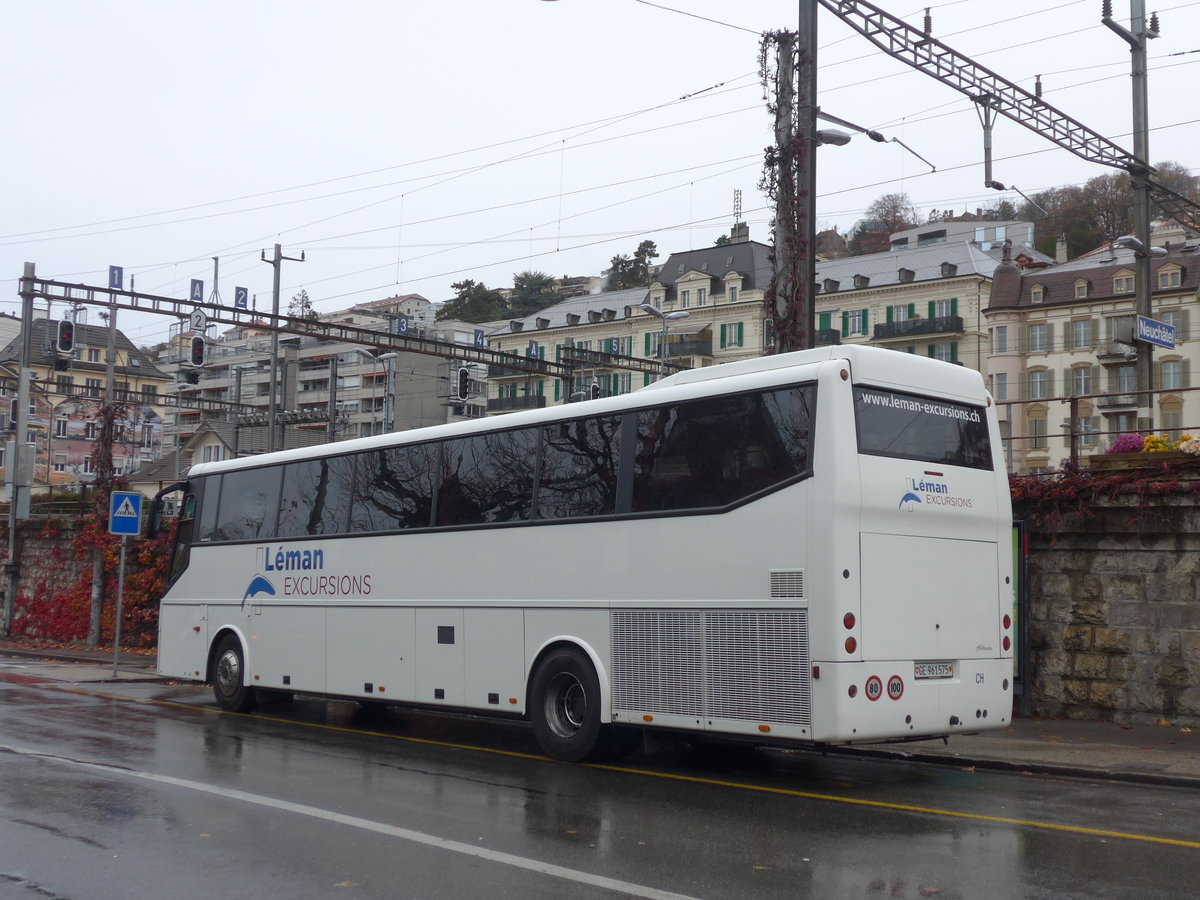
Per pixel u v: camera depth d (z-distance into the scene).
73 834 8.55
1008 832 8.73
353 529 15.66
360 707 18.94
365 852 8.01
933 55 17.66
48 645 33.19
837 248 112.12
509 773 11.63
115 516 23.61
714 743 14.02
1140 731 14.06
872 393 10.79
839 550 10.27
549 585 12.78
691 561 11.35
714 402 11.45
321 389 117.25
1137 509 14.69
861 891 7.00
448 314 129.50
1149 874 7.44
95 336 102.69
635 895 6.90
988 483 11.67
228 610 17.75
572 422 12.88
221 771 11.49
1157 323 21.14
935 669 10.91
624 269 130.00
